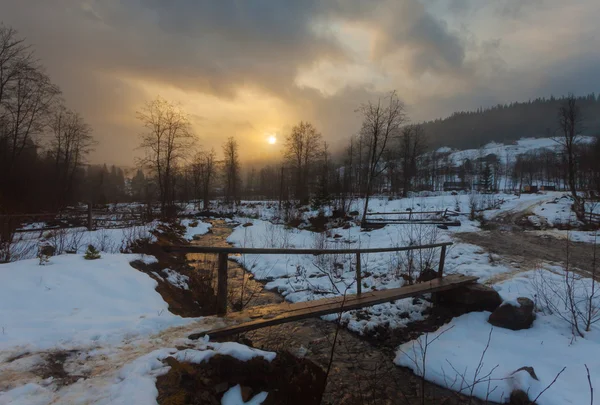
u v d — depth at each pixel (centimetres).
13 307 392
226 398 255
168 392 235
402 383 413
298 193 3762
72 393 223
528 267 880
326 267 1003
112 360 274
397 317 611
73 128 3064
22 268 512
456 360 441
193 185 4122
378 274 886
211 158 4184
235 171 4716
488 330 528
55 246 788
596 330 495
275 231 1848
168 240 1311
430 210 2623
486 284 721
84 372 253
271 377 276
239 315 412
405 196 4047
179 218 2122
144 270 636
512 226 1900
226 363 278
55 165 2988
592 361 419
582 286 674
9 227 798
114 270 566
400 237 1502
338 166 4766
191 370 259
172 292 603
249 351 289
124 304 453
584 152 3428
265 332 560
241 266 1038
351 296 542
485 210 2633
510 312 532
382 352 496
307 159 3856
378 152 2648
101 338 312
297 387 271
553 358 436
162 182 2502
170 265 793
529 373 385
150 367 256
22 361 258
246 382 274
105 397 220
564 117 2647
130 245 895
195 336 335
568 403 345
